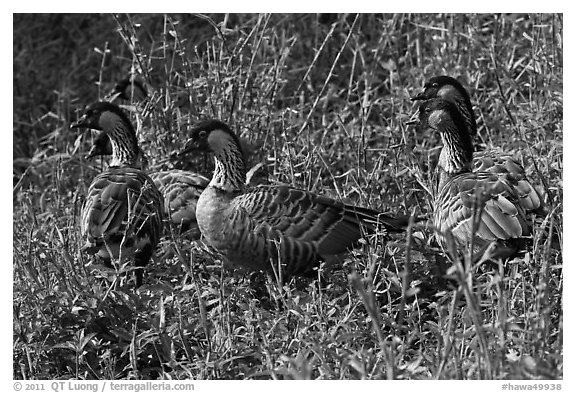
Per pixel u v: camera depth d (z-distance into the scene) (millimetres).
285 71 16562
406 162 14219
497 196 11125
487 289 9852
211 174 15102
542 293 9203
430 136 15031
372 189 13445
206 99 15289
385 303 11312
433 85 14695
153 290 10953
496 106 15320
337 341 9602
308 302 10570
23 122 17766
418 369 9016
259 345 9828
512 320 9172
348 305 10359
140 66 15508
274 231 11703
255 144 14578
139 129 15367
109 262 12031
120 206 12016
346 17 18266
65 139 17641
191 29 19203
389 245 11391
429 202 12977
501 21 16312
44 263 11945
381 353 9453
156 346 10594
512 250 11070
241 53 15148
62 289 11102
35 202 15648
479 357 8453
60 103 18438
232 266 12109
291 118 14883
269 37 16312
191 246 12391
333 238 11773
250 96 15461
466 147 12750
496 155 13023
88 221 11961
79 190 14977
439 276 11461
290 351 9875
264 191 11891
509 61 15914
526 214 11609
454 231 11383
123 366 10609
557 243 11750
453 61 16281
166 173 14195
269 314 10539
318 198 11875
